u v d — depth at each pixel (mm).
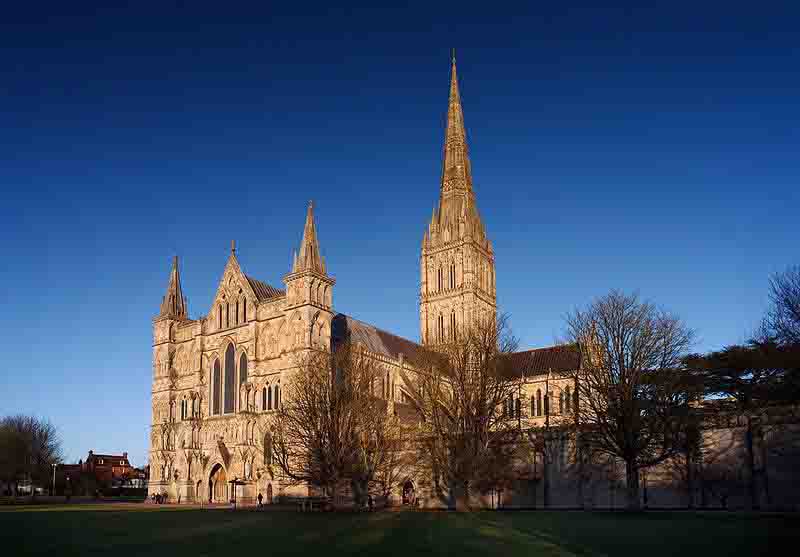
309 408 96250
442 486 102250
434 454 94500
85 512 90812
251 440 119625
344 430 93938
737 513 78188
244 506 111125
